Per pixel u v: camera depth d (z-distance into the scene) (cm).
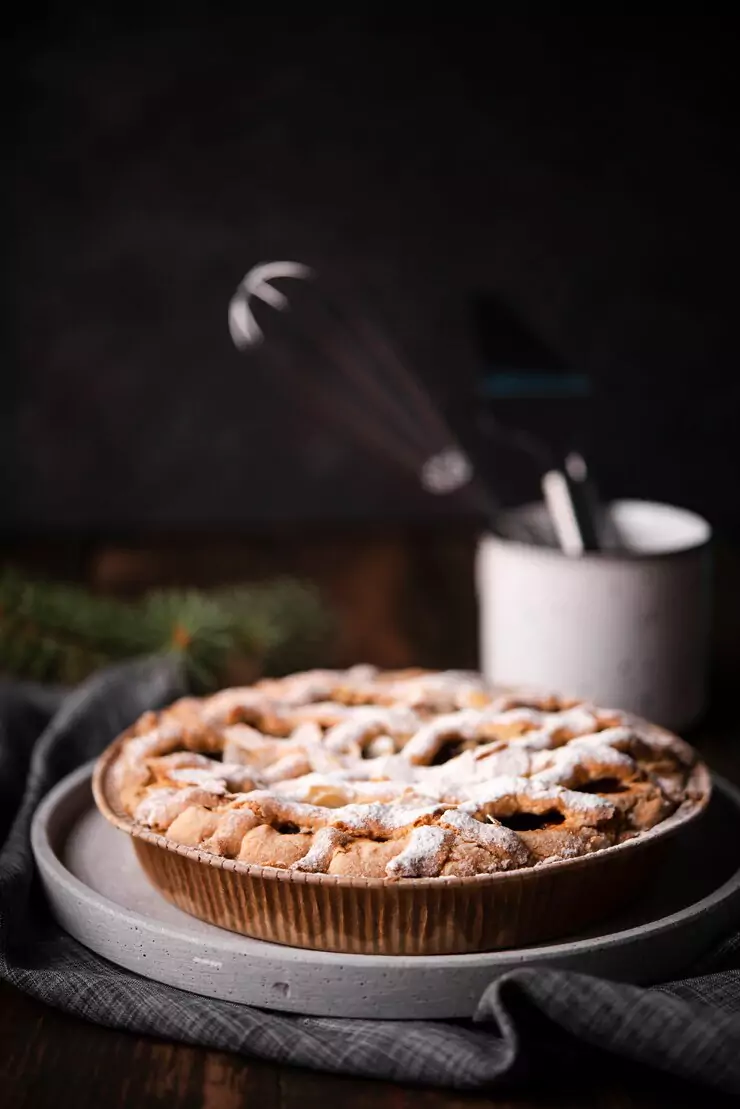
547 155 153
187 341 156
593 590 104
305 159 153
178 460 159
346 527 160
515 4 151
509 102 152
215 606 114
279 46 151
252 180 153
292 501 161
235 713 89
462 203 154
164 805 83
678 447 159
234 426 158
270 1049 79
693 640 107
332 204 154
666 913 86
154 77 151
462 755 85
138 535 158
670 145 153
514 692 93
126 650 111
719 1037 76
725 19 151
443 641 130
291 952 81
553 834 82
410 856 80
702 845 92
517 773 84
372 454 159
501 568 107
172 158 153
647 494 160
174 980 82
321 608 128
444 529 159
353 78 152
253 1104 78
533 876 80
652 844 83
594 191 154
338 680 94
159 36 150
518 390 129
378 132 153
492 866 80
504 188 154
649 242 155
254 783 85
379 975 80
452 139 153
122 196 153
